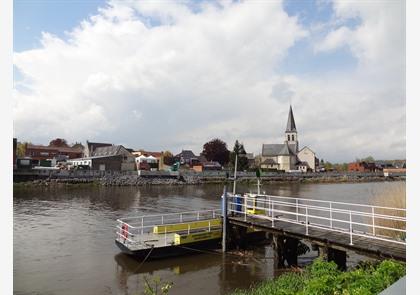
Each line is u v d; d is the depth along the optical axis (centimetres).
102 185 6569
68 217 2923
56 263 1571
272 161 12388
